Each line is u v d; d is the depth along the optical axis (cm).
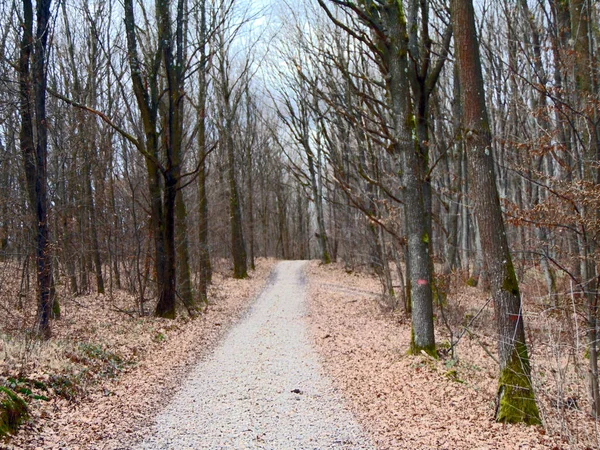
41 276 1052
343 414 691
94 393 769
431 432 613
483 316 1403
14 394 618
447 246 1719
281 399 763
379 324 1452
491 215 665
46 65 1118
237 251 2969
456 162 1909
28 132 1105
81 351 912
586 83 787
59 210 1694
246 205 4303
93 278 2442
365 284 2459
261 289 2448
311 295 2150
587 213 674
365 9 1028
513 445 564
